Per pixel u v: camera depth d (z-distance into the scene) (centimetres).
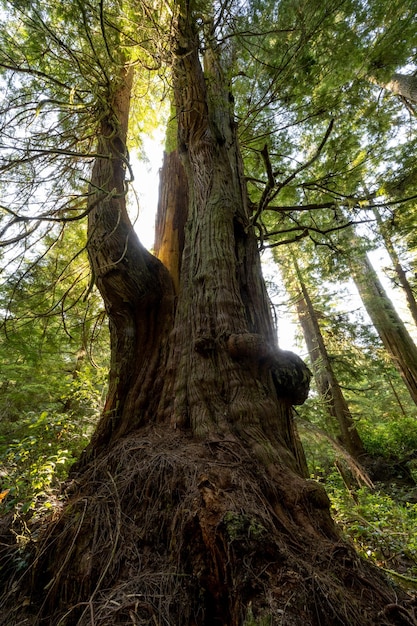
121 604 123
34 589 169
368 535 304
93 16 287
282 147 537
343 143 474
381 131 482
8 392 681
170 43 337
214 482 157
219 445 194
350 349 981
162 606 123
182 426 232
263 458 183
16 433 534
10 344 448
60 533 186
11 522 215
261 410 215
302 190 558
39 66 356
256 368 240
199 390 232
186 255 329
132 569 146
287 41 370
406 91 604
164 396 272
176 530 149
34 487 246
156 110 577
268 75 412
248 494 151
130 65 400
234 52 408
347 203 449
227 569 119
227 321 255
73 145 411
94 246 327
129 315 334
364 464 830
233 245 314
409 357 936
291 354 275
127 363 316
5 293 403
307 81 405
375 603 108
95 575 150
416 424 957
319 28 353
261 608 99
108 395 313
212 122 396
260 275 323
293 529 141
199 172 371
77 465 269
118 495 187
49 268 459
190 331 283
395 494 664
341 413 867
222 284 277
